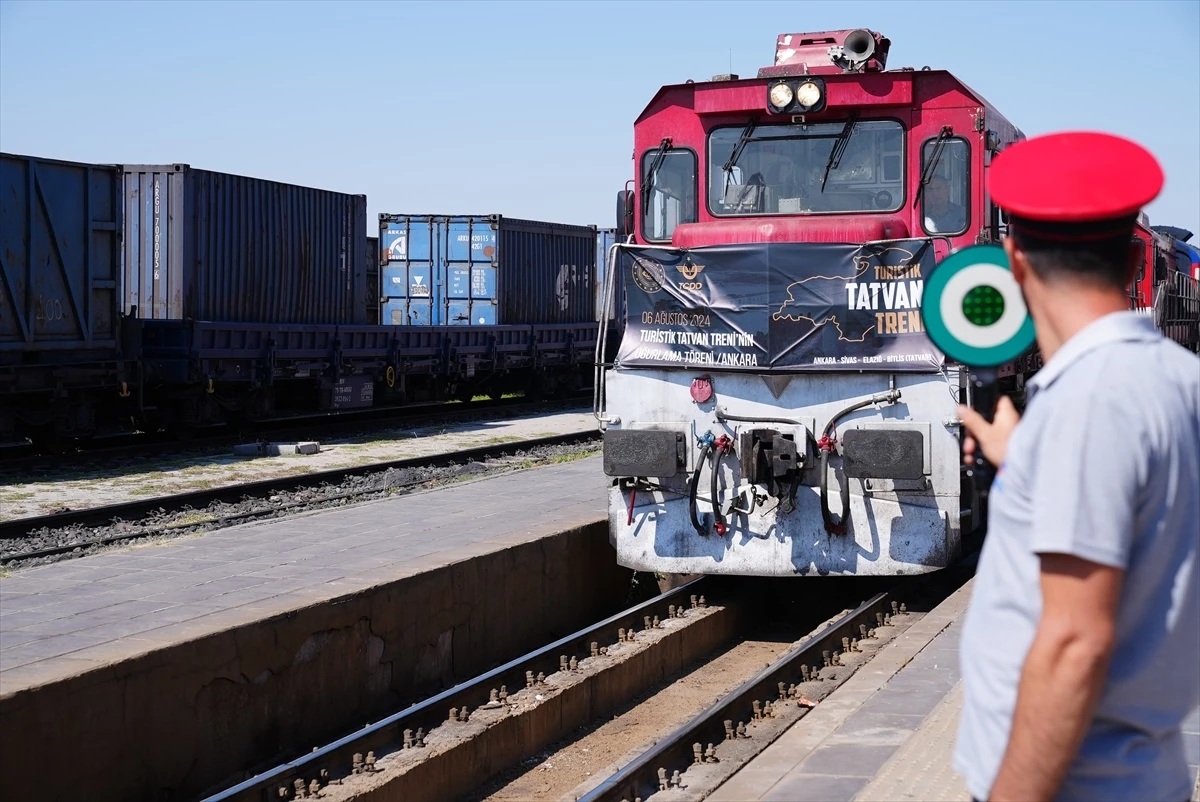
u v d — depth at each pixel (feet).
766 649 34.24
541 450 65.98
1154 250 51.80
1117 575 6.84
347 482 52.44
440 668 30.01
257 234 73.72
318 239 80.12
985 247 8.82
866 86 32.50
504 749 24.94
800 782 16.53
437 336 89.25
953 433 29.35
